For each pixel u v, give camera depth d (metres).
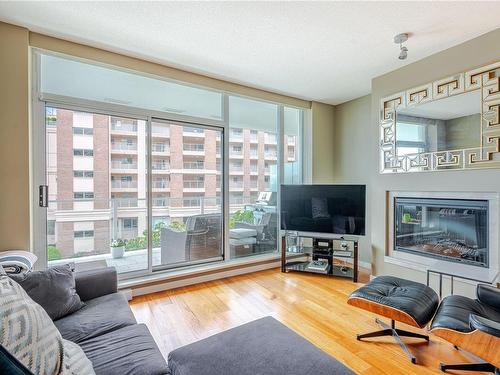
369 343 1.97
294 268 3.61
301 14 2.04
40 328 0.88
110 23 2.18
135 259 3.01
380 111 3.21
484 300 1.76
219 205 3.55
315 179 4.19
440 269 2.61
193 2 1.92
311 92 3.81
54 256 2.60
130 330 1.40
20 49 2.22
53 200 2.57
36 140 2.43
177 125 3.23
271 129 3.99
